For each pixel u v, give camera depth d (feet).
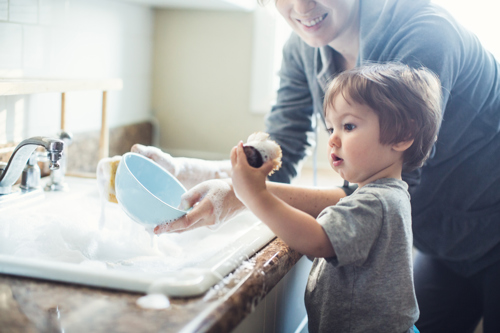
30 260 1.89
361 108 2.27
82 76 4.96
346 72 2.45
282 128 4.02
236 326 1.79
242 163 2.10
